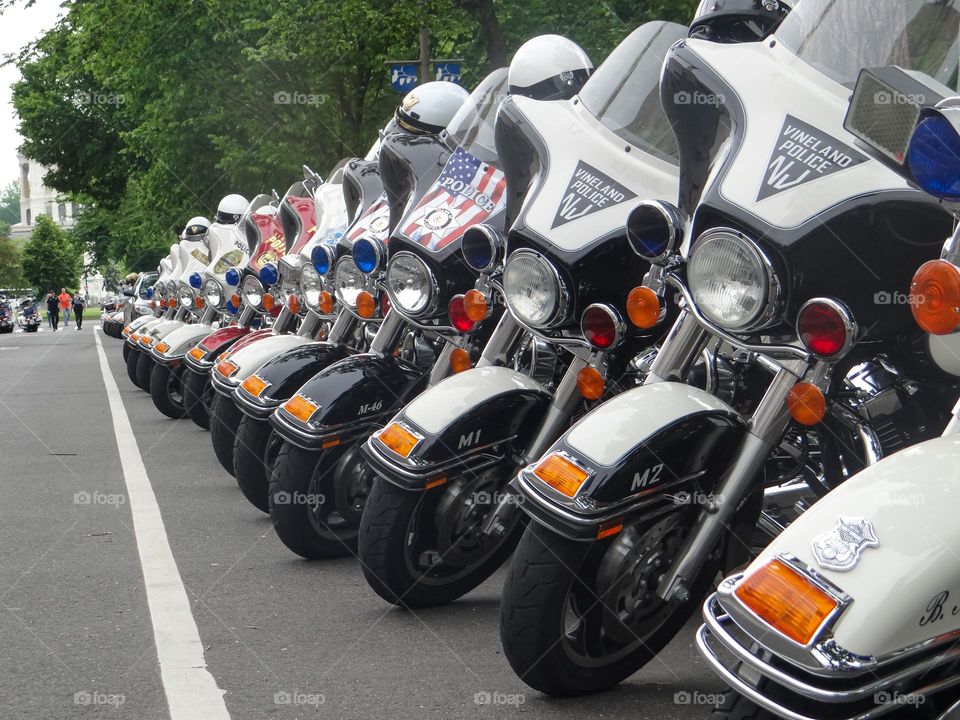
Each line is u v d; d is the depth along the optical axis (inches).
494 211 202.2
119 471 343.9
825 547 94.0
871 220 128.8
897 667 91.0
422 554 189.6
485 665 160.4
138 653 168.9
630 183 171.0
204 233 565.3
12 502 294.5
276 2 645.9
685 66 143.3
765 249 128.9
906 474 96.1
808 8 141.1
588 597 142.8
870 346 140.1
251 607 192.7
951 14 139.2
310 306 259.8
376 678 155.9
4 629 182.1
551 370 187.9
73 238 1663.4
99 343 1352.1
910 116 104.1
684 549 137.7
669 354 148.6
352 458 216.1
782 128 135.2
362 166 258.8
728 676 95.7
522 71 195.2
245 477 253.4
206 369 390.3
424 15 557.9
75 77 1280.8
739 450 138.5
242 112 800.3
